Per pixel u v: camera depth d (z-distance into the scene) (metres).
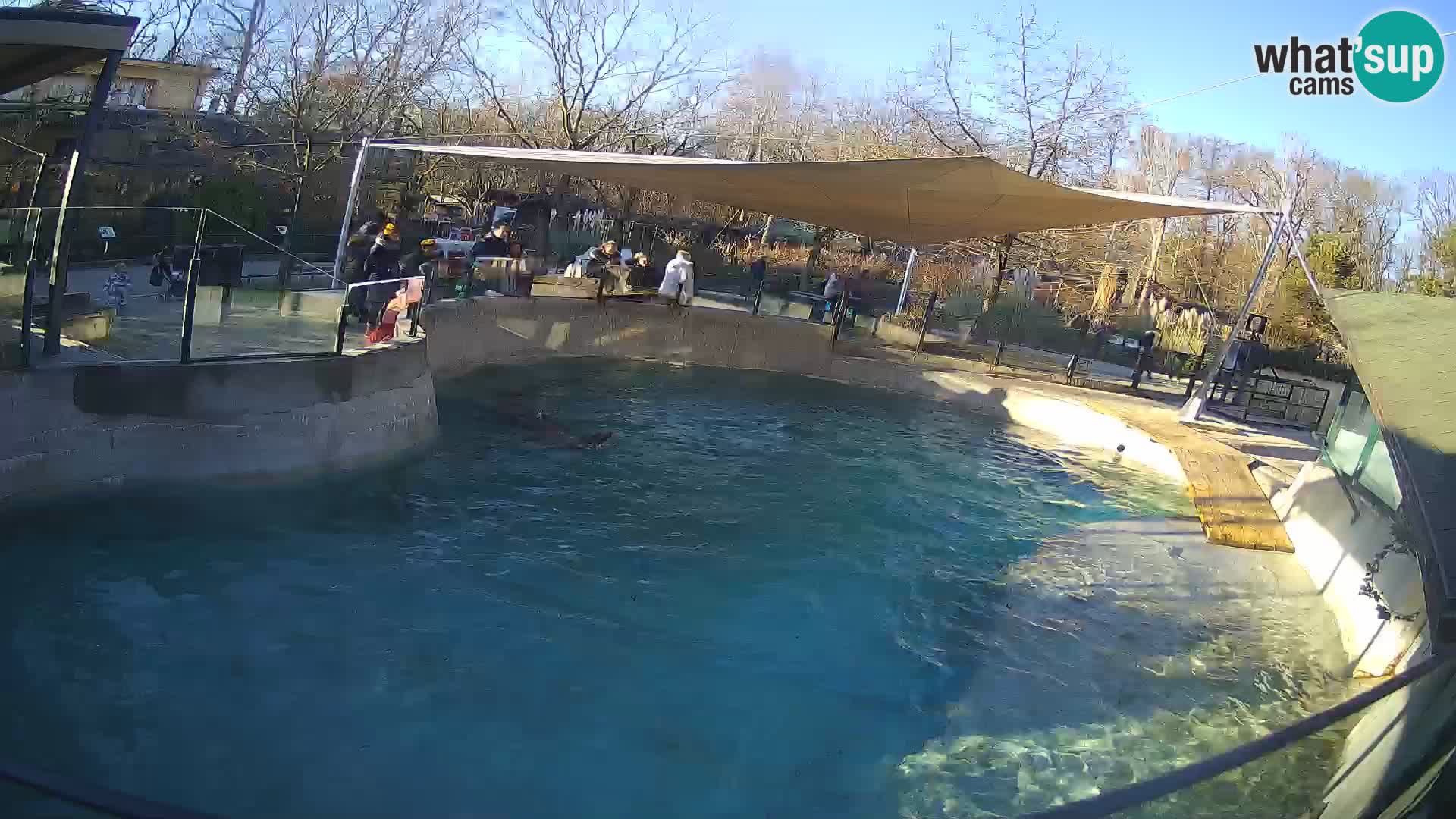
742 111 37.53
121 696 6.15
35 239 8.43
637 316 19.22
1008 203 14.12
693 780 6.09
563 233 25.58
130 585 7.53
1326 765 6.57
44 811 4.91
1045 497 12.88
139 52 26.00
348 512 9.66
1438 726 4.64
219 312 9.26
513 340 17.36
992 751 6.66
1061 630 8.66
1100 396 18.27
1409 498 5.60
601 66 29.59
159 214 9.16
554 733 6.44
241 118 26.58
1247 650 8.43
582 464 12.25
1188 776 2.85
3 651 6.39
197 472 9.02
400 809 5.52
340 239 14.01
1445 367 7.34
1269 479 13.17
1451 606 4.84
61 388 8.09
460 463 11.69
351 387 10.38
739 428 15.27
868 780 6.26
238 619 7.31
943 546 10.69
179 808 2.54
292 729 6.11
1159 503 12.80
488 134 31.41
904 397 18.84
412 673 6.92
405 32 27.80
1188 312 29.33
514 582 8.61
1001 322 22.66
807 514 11.39
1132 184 39.41
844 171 12.77
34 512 7.95
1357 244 32.28
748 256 30.86
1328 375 25.17
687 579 9.14
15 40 7.17
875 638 8.29
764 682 7.37
